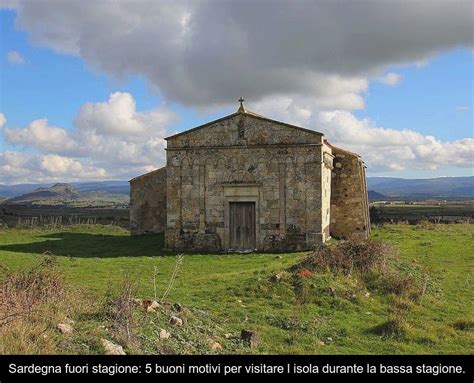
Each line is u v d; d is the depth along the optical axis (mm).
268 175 32562
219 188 33281
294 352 12953
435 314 17250
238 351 12570
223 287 19391
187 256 30766
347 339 14391
